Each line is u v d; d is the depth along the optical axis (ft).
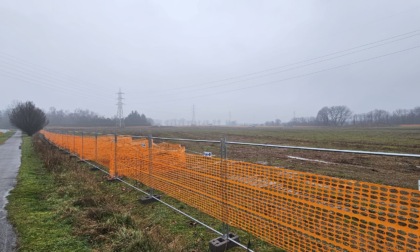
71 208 16.46
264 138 97.14
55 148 58.65
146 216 16.46
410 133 113.60
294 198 10.48
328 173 30.58
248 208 11.94
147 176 20.72
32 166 35.14
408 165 35.50
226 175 13.01
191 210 17.57
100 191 21.33
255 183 11.78
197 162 15.01
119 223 14.26
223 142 13.16
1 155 50.55
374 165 35.65
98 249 11.73
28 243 12.26
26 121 146.51
